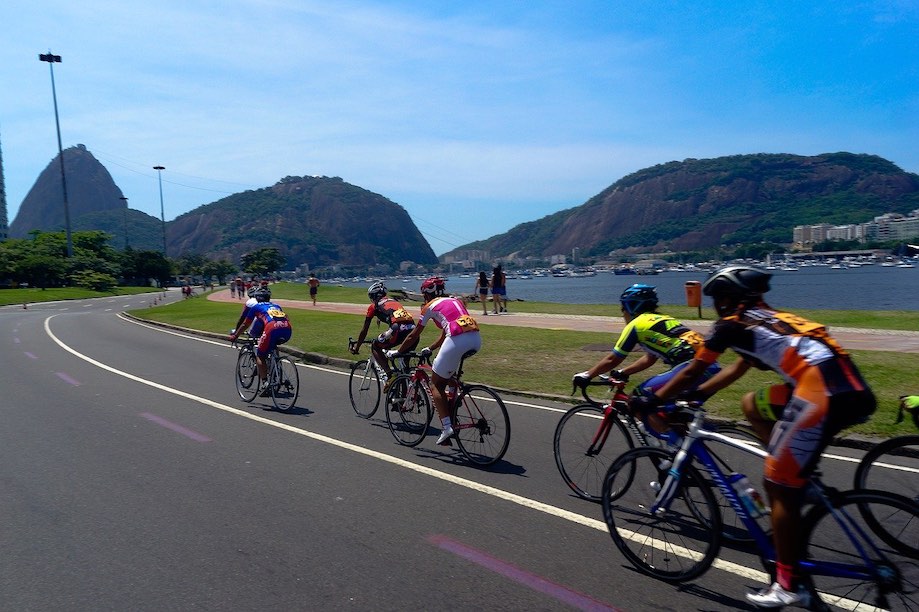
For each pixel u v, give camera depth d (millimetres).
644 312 5309
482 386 6488
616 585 4008
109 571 4188
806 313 20047
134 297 75438
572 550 4492
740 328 3729
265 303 9430
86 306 52625
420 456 6812
